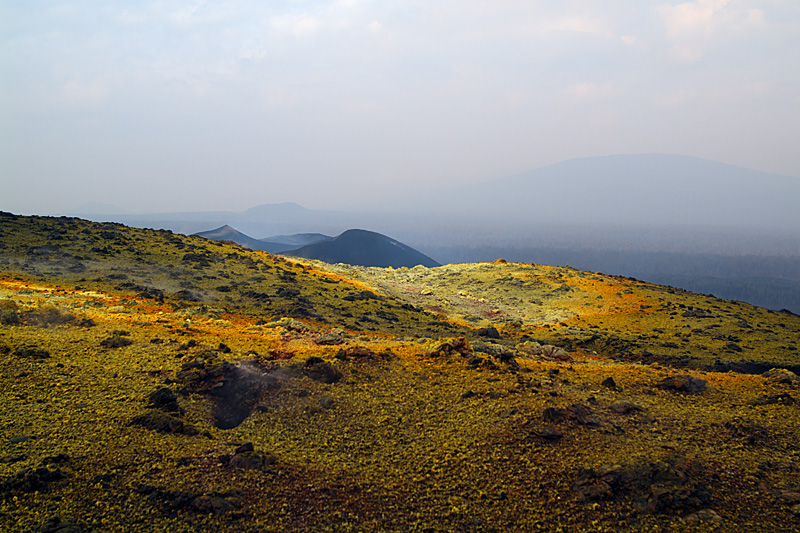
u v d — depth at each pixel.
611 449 25.44
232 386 31.11
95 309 50.16
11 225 84.75
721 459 24.77
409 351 40.84
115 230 95.62
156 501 20.16
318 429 27.98
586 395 32.56
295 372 33.81
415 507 21.91
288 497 21.64
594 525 20.55
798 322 89.19
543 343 70.38
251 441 25.81
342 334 52.00
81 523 18.42
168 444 24.31
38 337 35.81
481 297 111.69
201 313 56.97
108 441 23.81
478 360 37.62
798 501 21.33
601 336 75.62
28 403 26.36
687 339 75.38
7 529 17.58
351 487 22.89
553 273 130.62
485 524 20.86
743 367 60.78
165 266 81.06
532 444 26.09
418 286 124.25
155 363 33.62
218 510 20.08
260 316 63.47
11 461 21.14
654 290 115.69
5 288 55.09
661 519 20.62
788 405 31.62
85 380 30.12
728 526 20.06
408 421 29.39
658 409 30.88
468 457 25.45
